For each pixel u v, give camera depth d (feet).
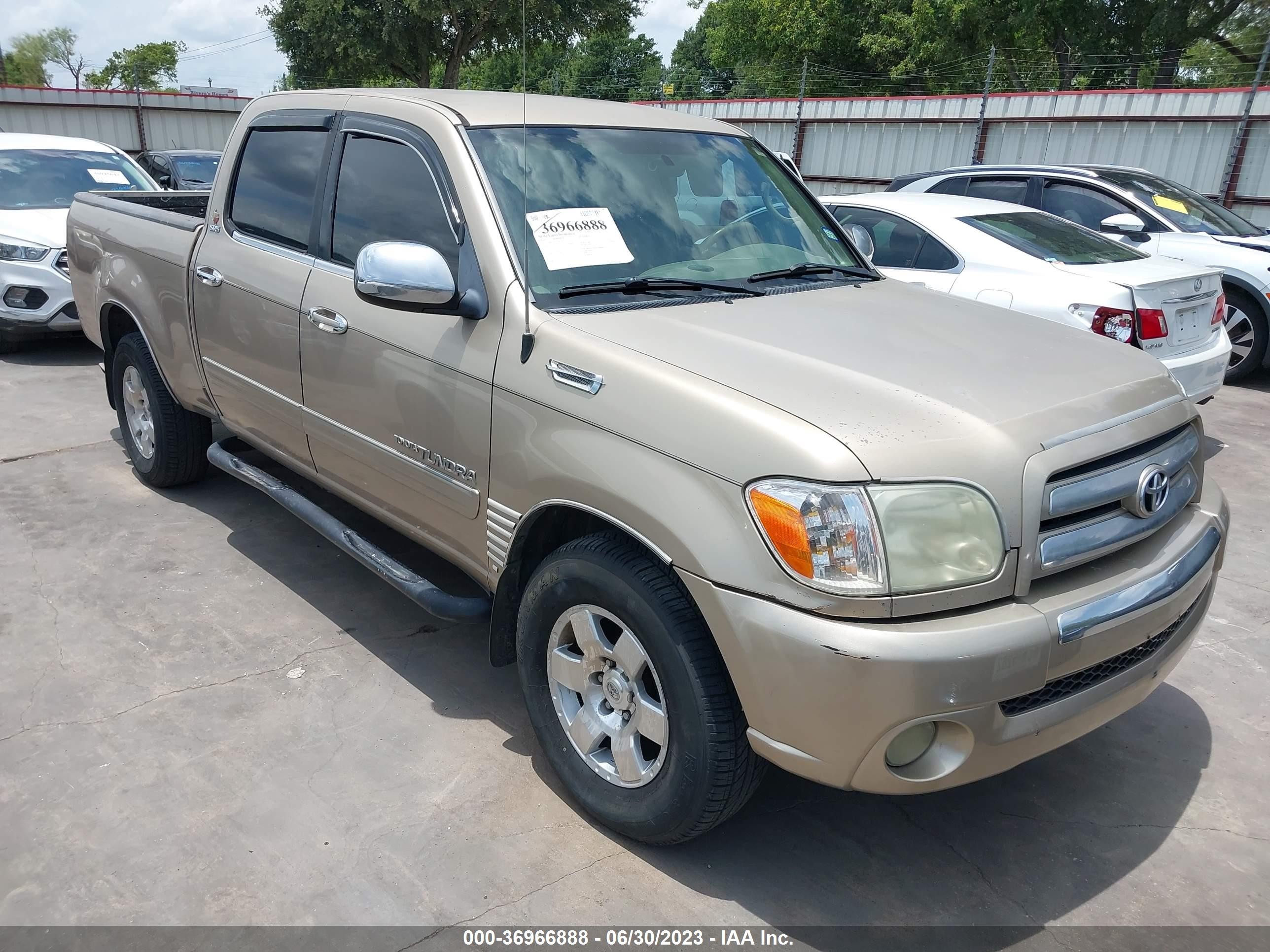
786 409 7.23
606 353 8.23
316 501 16.46
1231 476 19.20
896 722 6.66
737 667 7.13
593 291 9.36
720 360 8.02
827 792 9.59
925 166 60.23
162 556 14.32
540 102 11.42
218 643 11.93
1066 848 8.87
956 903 8.14
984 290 19.27
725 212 11.31
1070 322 18.03
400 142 10.70
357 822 8.84
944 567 6.81
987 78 56.18
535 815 9.04
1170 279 17.84
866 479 6.75
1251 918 8.07
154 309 14.75
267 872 8.20
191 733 10.09
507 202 9.66
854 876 8.41
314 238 11.66
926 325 9.50
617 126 11.32
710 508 7.22
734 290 10.06
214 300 13.20
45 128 81.25
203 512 16.01
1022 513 7.05
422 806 9.10
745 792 7.84
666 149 11.43
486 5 81.82
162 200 18.35
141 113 84.33
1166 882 8.47
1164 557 8.11
